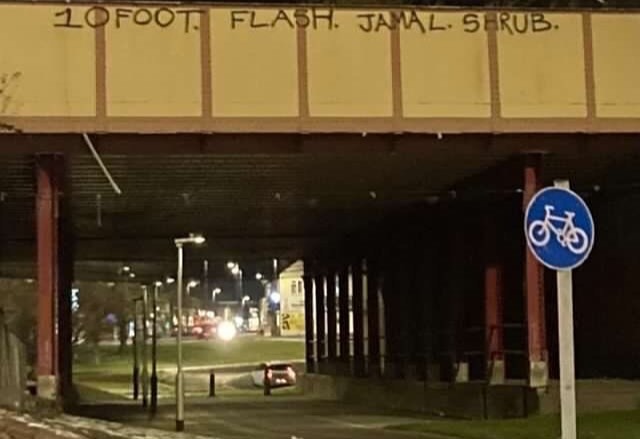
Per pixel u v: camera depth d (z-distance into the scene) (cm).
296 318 12556
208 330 13162
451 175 3384
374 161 3100
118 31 2697
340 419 3878
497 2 3506
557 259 858
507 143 2869
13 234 4425
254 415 4303
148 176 3256
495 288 3522
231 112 2719
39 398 2675
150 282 6762
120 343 11275
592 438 2430
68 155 2800
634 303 3631
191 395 6669
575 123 2842
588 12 2864
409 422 3491
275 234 4891
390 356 4825
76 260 5712
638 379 3522
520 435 2661
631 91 2870
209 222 4403
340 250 5438
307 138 2777
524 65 2834
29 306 6178
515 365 3753
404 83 2783
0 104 2641
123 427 1619
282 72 2744
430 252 4309
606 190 3672
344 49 2766
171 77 2705
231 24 2731
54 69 2670
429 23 2800
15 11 2666
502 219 3609
